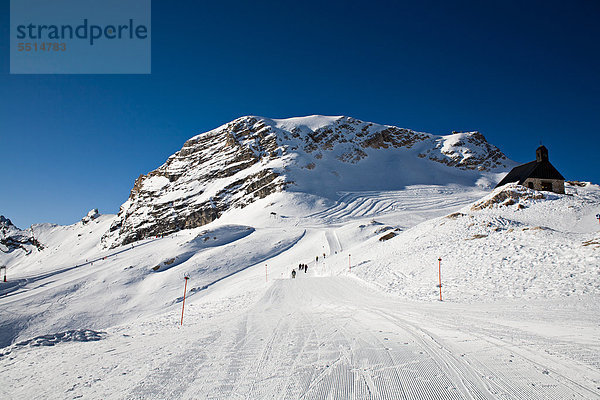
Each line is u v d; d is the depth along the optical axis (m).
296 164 151.00
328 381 4.87
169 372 5.66
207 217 140.88
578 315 8.89
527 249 18.39
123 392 4.82
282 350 6.84
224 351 7.01
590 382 4.46
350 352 6.39
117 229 187.12
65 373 6.03
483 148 196.25
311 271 40.34
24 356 7.78
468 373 4.97
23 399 4.83
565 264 14.83
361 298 16.59
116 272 57.03
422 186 142.50
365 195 126.00
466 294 14.21
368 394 4.33
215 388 4.80
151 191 184.62
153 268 58.88
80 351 7.88
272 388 4.69
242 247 65.31
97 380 5.47
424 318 9.92
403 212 103.12
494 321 8.87
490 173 174.75
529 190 38.75
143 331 10.99
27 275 61.81
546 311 9.70
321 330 8.91
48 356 7.57
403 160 185.38
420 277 19.61
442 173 171.00
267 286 26.30
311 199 119.06
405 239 33.16
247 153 170.12
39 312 43.69
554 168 53.03
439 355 5.94
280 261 54.72
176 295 47.72
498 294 13.28
